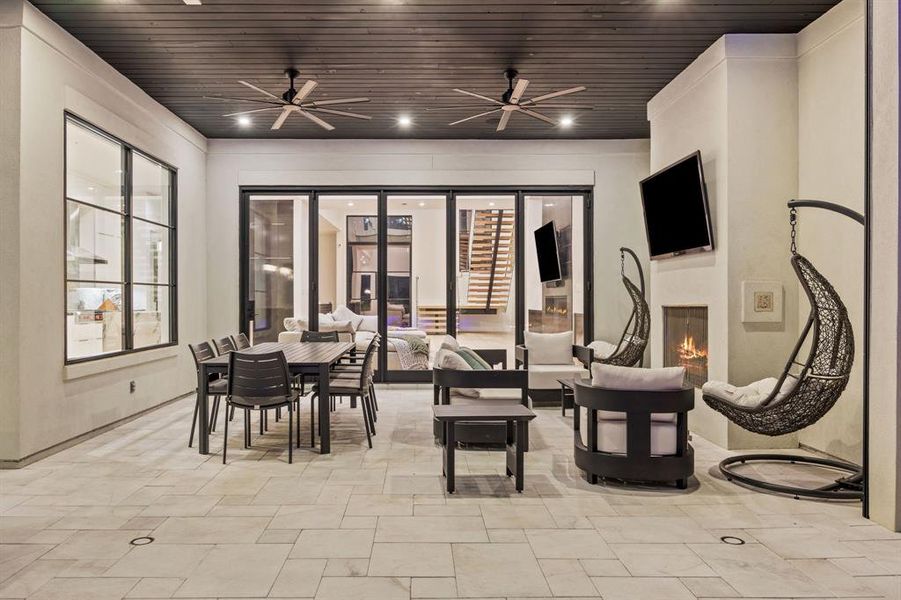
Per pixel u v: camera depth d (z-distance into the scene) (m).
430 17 4.56
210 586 2.46
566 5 4.40
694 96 5.45
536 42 5.03
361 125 7.44
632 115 7.04
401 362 8.09
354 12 4.48
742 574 2.60
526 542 2.94
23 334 4.21
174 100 6.47
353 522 3.19
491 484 3.88
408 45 5.07
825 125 4.55
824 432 4.59
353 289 9.76
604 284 8.12
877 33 3.15
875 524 3.20
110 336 5.57
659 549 2.86
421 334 8.88
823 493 3.58
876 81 3.16
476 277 9.17
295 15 4.52
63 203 4.68
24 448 4.22
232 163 8.04
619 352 6.51
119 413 5.58
